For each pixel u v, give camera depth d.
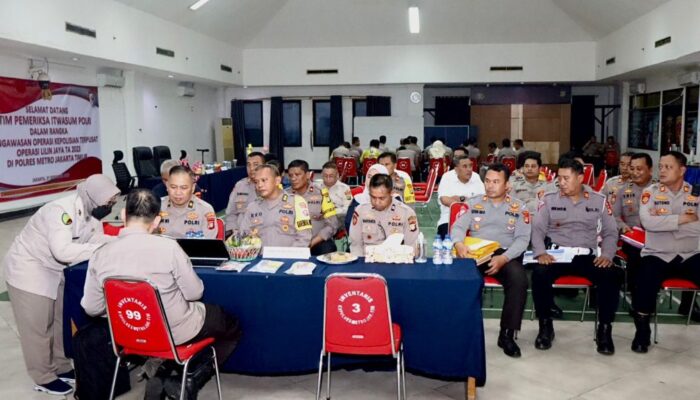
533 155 5.07
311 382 3.16
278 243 3.71
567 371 3.25
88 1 8.65
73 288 2.98
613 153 13.84
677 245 3.58
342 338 2.56
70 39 8.25
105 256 2.50
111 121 11.17
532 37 14.14
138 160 9.96
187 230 3.74
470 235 3.80
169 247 2.50
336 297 2.50
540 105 15.74
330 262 3.06
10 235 7.50
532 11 13.33
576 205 3.77
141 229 2.55
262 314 2.91
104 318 2.86
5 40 7.14
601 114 16.55
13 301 2.94
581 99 16.58
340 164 12.23
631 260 4.22
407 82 14.91
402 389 2.78
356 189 5.86
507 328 3.43
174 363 2.71
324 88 16.05
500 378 3.16
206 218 3.78
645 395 2.94
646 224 3.63
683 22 8.96
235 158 16.41
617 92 15.93
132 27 9.91
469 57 14.62
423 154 13.66
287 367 2.97
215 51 13.45
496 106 15.92
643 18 10.70
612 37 12.73
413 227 3.61
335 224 4.45
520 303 3.42
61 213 2.89
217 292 2.90
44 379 3.03
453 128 15.96
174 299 2.49
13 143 8.56
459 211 4.25
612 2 11.01
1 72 8.34
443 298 2.77
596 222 3.75
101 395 2.86
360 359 3.00
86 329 2.83
